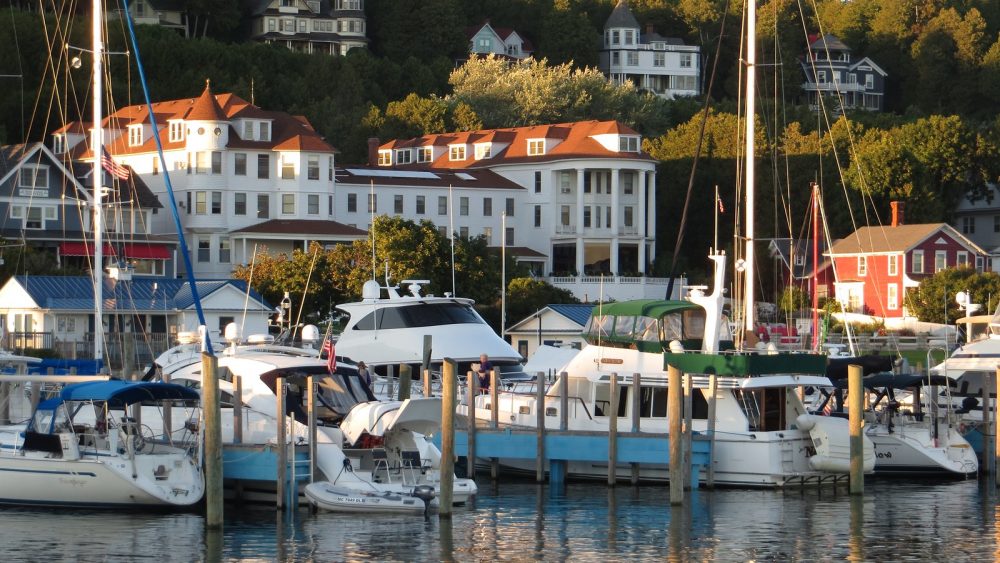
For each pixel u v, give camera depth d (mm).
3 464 58094
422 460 59531
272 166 173750
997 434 68250
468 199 190625
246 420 60219
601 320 70188
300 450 58125
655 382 66438
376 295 85188
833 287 174375
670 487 60438
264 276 135125
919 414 74062
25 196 153750
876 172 193250
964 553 51750
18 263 134625
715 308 67938
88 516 56844
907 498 64500
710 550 51906
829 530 56000
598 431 64688
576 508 60031
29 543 51688
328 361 62875
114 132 180875
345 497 57000
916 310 148875
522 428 66562
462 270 139750
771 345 68188
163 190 172750
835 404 79500
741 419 65312
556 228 192625
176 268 166750
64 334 125688
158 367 64688
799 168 194875
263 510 58312
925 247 168500
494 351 83500
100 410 59875
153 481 56781
